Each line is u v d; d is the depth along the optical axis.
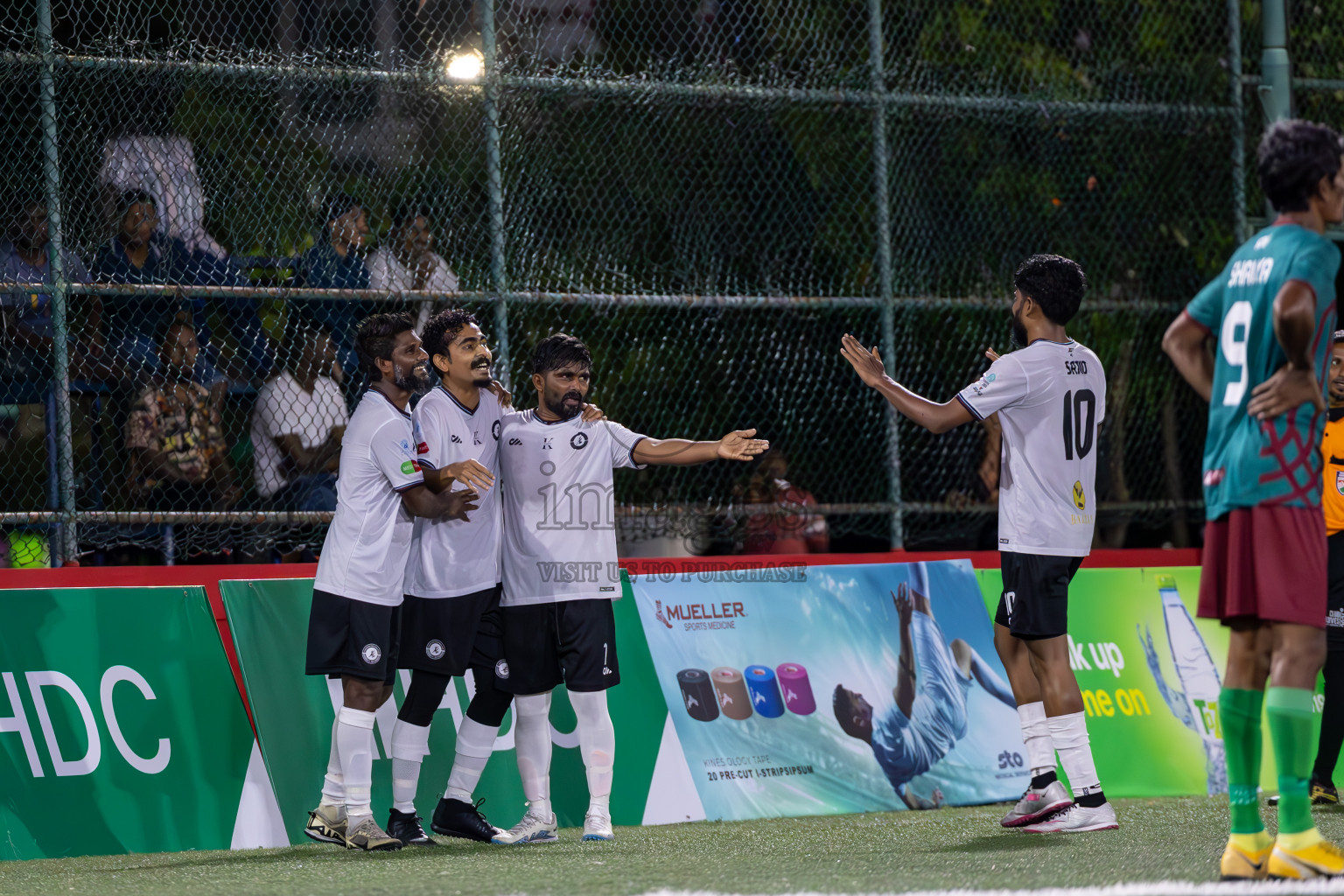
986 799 18.17
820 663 18.30
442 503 14.54
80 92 17.38
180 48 17.89
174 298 17.72
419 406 15.02
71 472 16.98
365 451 14.33
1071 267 14.73
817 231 20.44
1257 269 10.30
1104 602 20.23
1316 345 10.02
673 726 17.28
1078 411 14.59
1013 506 14.54
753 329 20.22
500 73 19.02
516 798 16.58
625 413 19.56
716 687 17.69
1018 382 14.28
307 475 18.30
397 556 14.41
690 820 16.81
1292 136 10.34
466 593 14.91
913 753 18.12
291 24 18.55
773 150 20.33
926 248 20.88
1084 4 21.86
